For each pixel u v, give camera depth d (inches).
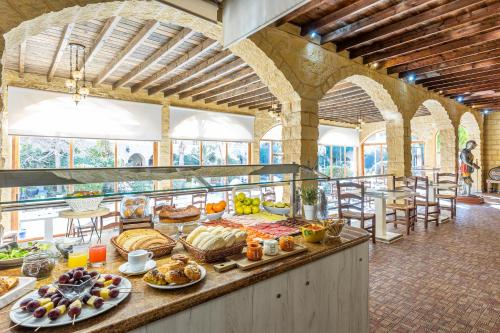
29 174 49.0
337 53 169.6
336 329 64.5
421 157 436.5
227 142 346.0
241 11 75.8
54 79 226.5
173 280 42.3
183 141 307.3
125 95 263.1
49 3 85.0
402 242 163.9
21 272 47.7
